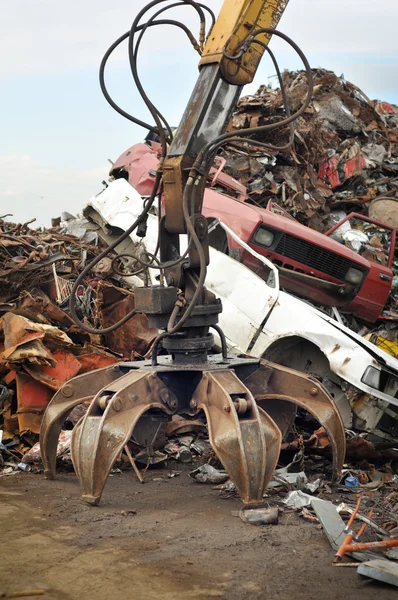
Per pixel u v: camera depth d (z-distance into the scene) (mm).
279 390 6316
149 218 9297
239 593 3969
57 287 8664
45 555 4512
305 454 7277
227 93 6148
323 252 9273
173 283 6145
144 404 5680
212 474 6523
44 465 6414
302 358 8008
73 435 5707
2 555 4512
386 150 16297
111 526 5098
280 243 9070
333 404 6176
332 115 15750
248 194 12148
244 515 5211
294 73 16609
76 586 4035
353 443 7168
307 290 9320
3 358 7105
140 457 7031
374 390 7363
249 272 8164
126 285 9391
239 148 13086
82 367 7730
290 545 4758
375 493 6242
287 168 13031
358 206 13836
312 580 4176
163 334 5941
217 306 6199
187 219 5773
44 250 8914
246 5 6090
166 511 5504
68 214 12250
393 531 5000
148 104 6109
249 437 5266
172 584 4074
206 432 7824
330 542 4738
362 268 9484
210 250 8336
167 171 6020
